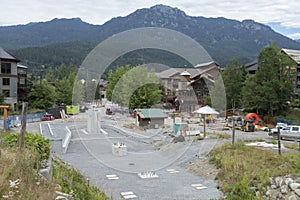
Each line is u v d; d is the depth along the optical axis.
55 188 6.21
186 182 10.00
